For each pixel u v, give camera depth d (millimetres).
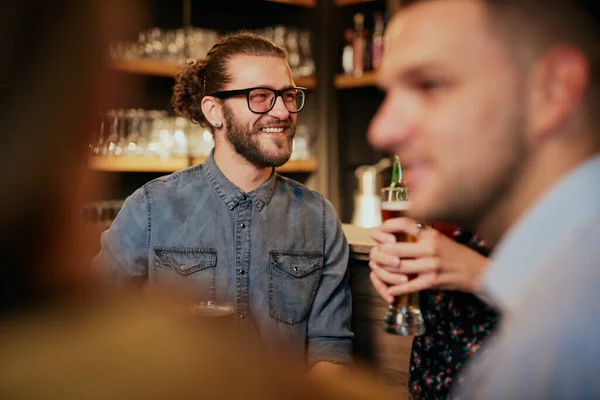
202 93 1802
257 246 1703
